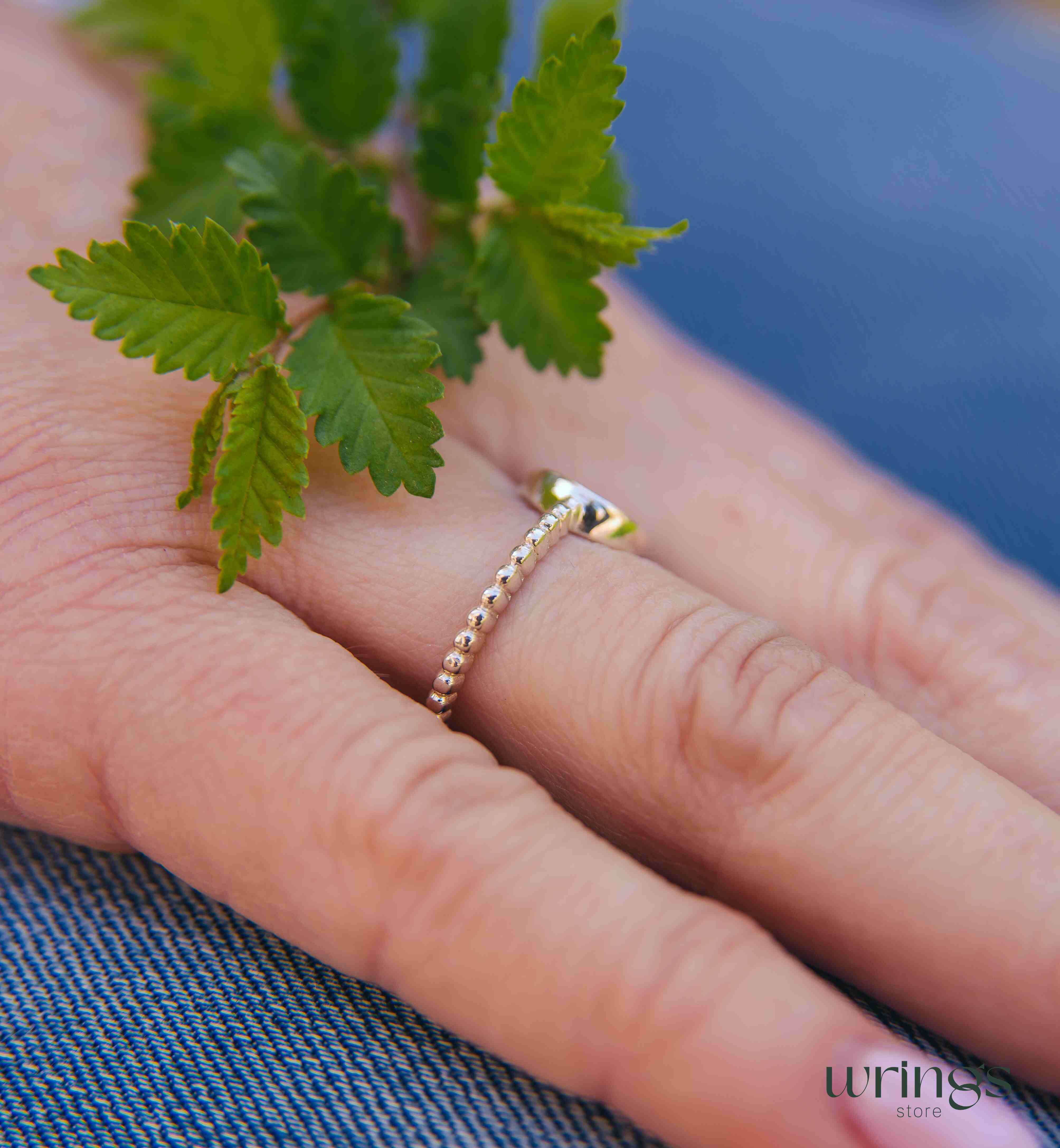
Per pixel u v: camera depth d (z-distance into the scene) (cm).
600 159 18
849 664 20
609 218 18
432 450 17
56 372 19
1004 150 26
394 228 19
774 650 18
